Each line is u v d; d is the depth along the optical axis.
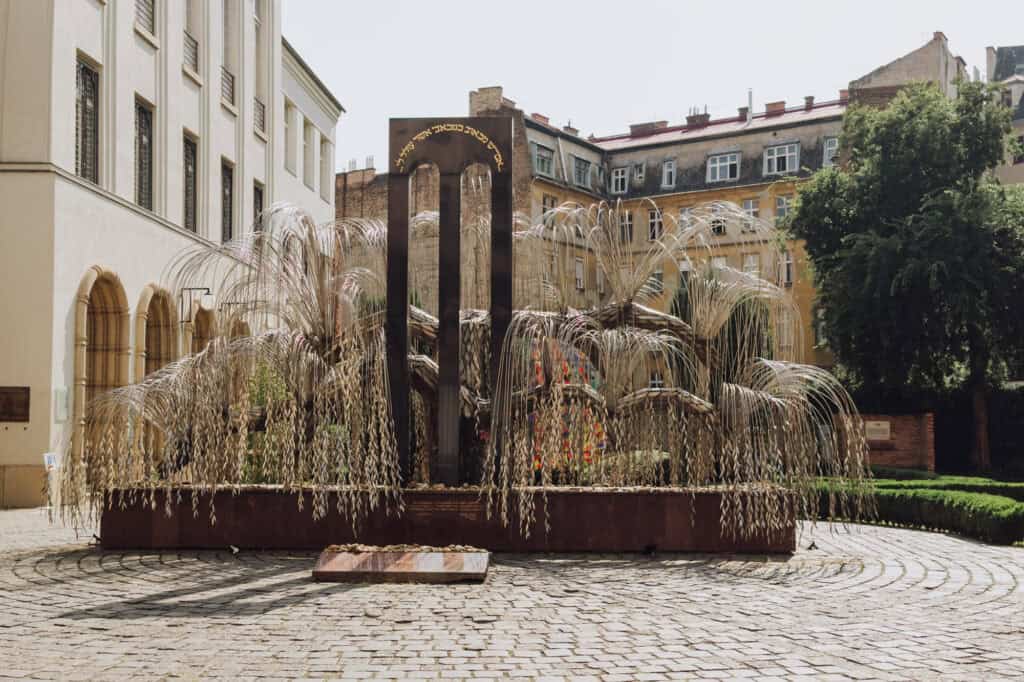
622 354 11.98
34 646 6.67
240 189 29.92
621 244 12.65
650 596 8.70
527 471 11.41
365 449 11.41
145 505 11.44
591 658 6.39
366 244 12.61
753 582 9.50
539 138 56.19
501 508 11.27
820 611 8.06
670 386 12.13
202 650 6.56
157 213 23.50
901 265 34.53
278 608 8.01
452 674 5.98
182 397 11.76
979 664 6.30
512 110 55.22
